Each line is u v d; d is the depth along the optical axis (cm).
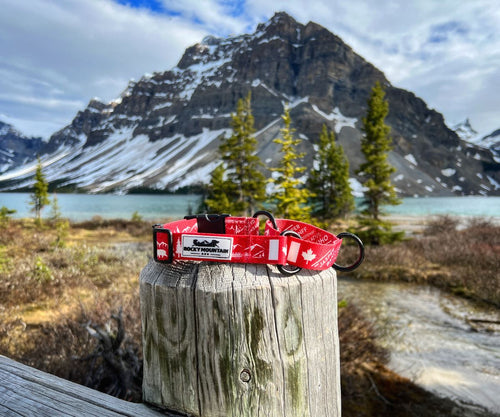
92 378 372
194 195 16262
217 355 85
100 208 7344
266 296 84
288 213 1023
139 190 18738
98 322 485
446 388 525
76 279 909
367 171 1738
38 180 3055
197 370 86
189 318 86
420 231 2839
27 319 622
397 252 1489
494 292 1004
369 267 1346
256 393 84
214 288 84
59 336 447
